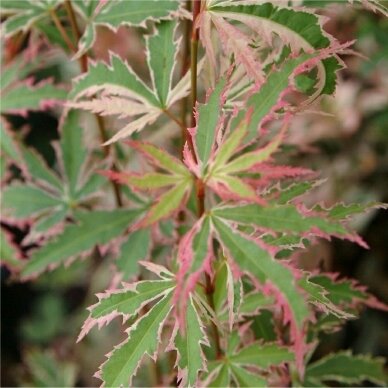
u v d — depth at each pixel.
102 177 0.45
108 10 0.39
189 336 0.33
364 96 0.65
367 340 0.67
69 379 0.53
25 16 0.42
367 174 0.66
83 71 0.42
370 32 0.60
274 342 0.37
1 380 0.83
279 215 0.30
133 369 0.33
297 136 0.61
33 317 0.88
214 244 0.40
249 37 0.35
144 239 0.43
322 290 0.34
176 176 0.33
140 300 0.33
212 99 0.32
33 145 0.77
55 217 0.45
